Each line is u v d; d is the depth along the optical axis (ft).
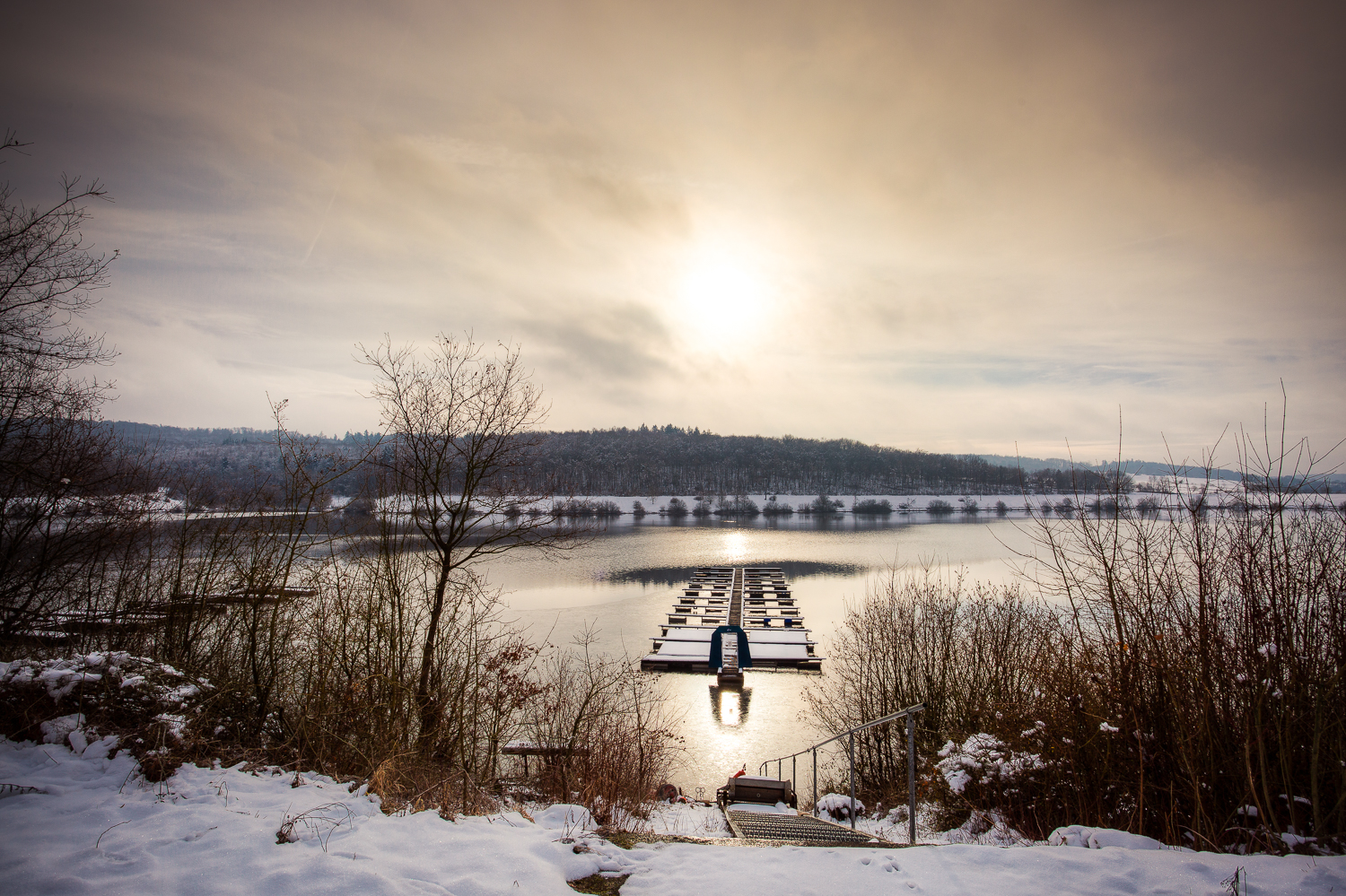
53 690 18.66
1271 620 20.48
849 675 72.79
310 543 32.91
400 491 37.83
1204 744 21.30
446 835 14.71
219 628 35.60
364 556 37.29
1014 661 50.03
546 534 44.52
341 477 35.60
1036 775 27.89
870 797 53.52
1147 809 22.52
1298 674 19.74
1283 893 12.84
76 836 13.33
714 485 529.04
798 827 26.50
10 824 13.66
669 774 63.77
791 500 476.95
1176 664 22.45
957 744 36.37
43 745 17.51
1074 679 27.55
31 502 35.04
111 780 16.25
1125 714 23.82
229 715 24.20
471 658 37.65
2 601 34.45
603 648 108.27
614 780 34.45
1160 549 23.18
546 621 127.65
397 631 36.01
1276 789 19.70
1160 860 14.21
